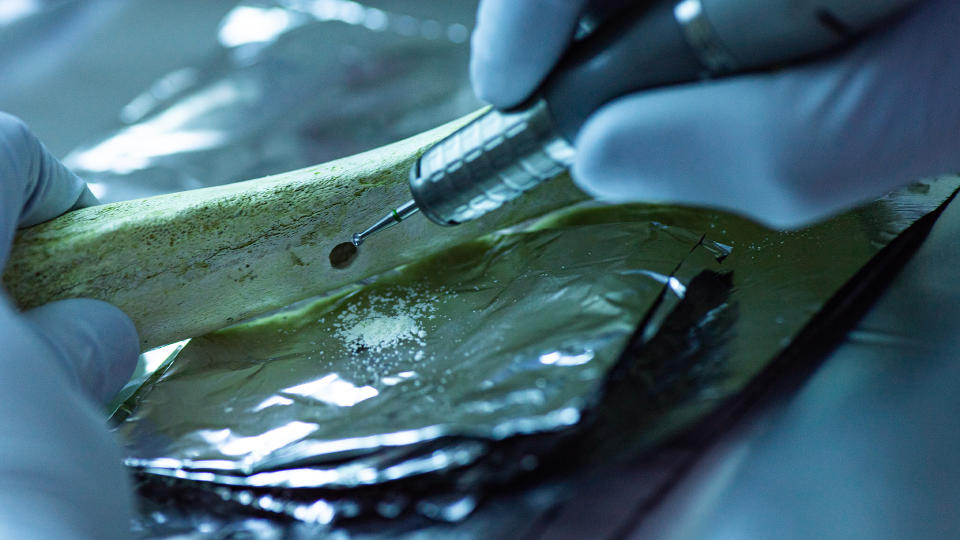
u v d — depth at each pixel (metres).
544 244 0.38
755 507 0.32
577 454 0.33
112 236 0.37
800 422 0.33
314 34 0.61
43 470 0.33
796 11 0.33
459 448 0.33
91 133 0.53
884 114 0.33
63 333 0.36
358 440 0.34
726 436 0.33
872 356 0.34
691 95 0.33
